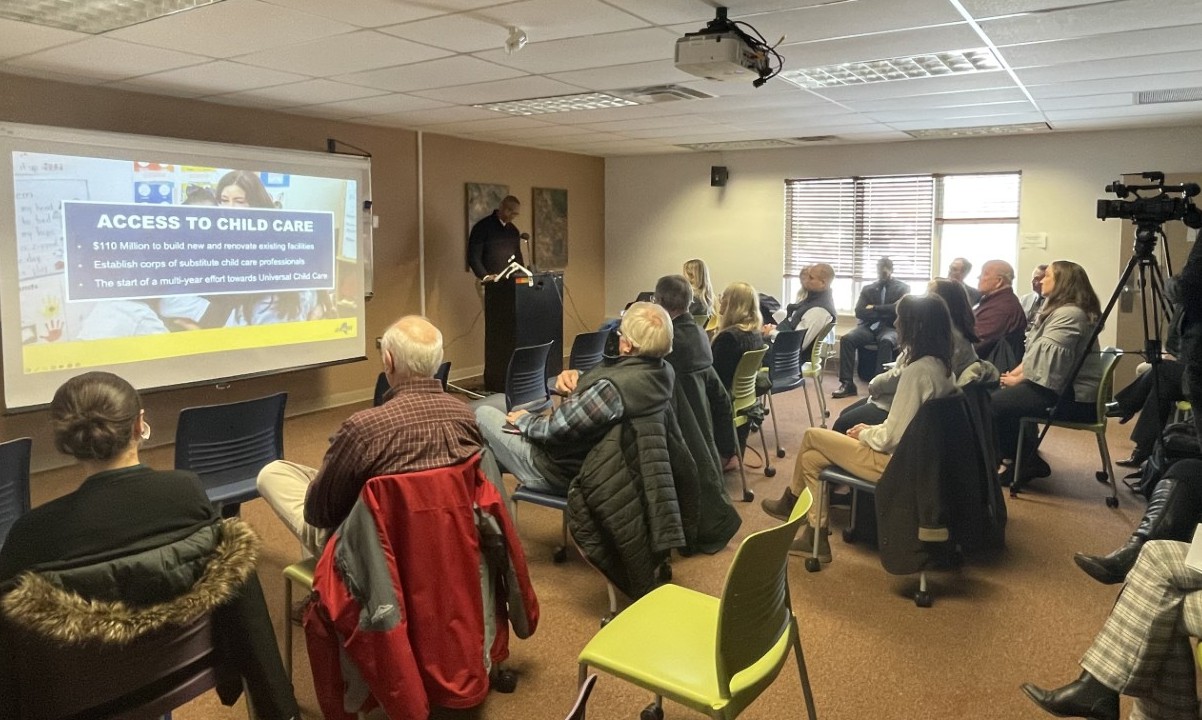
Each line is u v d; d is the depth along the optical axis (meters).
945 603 3.03
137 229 4.93
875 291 7.43
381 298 6.89
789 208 8.35
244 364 5.62
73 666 1.47
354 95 5.22
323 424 6.01
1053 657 2.63
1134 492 4.33
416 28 3.51
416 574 2.03
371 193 6.66
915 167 7.61
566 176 8.82
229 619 1.68
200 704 2.40
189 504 1.62
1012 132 6.92
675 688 1.73
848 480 3.16
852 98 5.27
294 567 2.39
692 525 3.05
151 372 5.08
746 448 5.21
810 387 7.50
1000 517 3.13
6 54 3.99
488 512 2.19
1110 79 4.61
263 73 4.49
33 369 4.52
